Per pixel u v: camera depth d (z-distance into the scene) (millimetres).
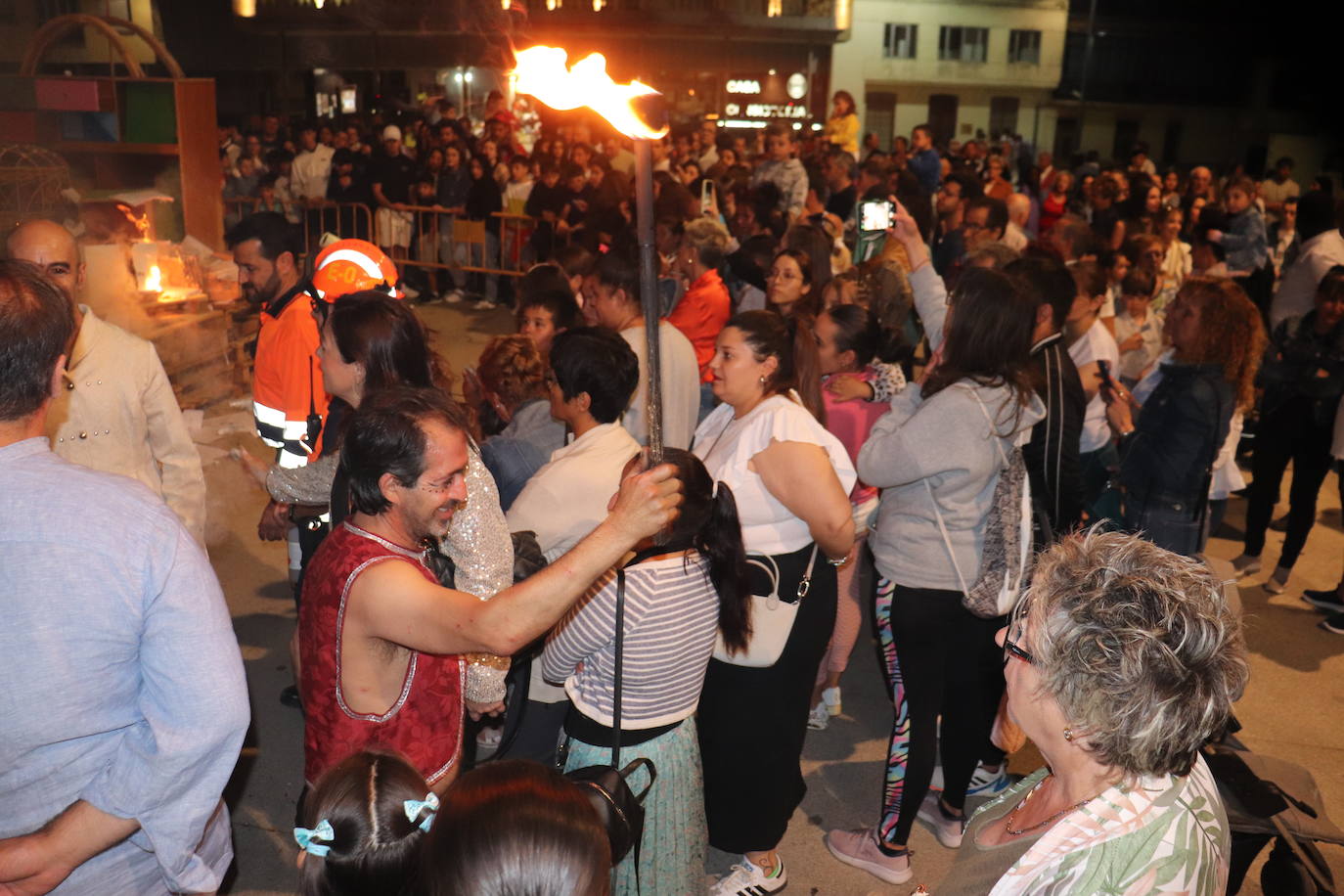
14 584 1646
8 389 1672
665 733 2568
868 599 5309
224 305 7473
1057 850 1356
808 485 2816
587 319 4676
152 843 1777
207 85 8789
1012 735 3455
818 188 11141
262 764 3943
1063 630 1378
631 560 2436
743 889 3227
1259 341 4098
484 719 3721
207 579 1786
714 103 26797
